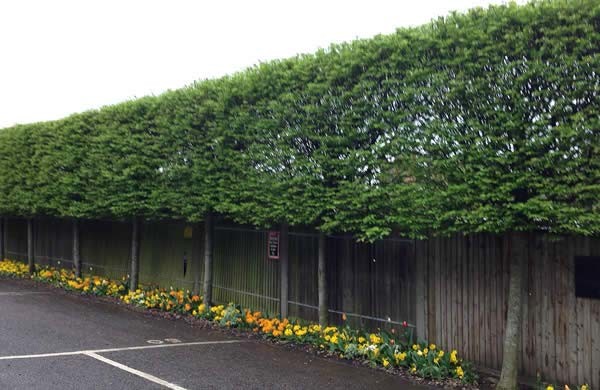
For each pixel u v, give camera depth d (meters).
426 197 6.53
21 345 7.93
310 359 7.73
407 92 6.91
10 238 20.42
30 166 14.98
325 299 8.73
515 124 5.80
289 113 8.46
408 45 7.15
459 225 6.34
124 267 14.59
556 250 6.50
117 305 12.14
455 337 7.47
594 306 6.14
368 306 8.62
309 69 8.36
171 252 13.12
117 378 6.48
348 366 7.39
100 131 12.55
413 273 8.04
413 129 6.86
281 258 10.20
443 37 6.82
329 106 7.94
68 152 13.30
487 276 7.15
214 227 11.70
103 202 12.23
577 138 5.45
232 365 7.31
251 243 11.04
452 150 6.35
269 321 9.25
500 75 6.09
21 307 11.37
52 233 17.95
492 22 6.29
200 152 10.12
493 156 6.00
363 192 7.28
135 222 12.90
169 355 7.74
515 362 6.28
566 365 6.34
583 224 5.39
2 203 16.14
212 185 9.83
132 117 11.76
